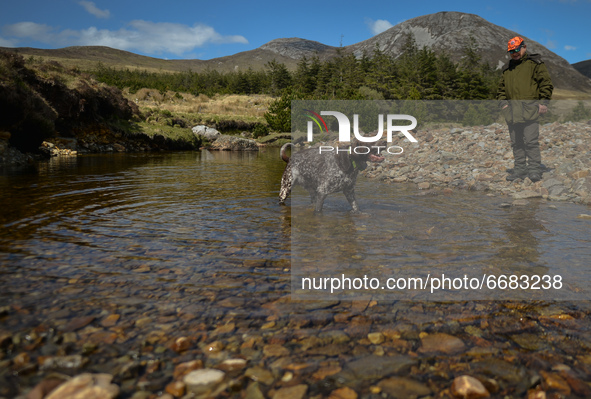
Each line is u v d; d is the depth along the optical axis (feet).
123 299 7.41
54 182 24.18
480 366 5.44
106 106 65.67
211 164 41.06
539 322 6.71
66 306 7.03
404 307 7.27
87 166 35.91
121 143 65.51
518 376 5.22
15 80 41.98
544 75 20.99
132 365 5.28
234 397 4.74
